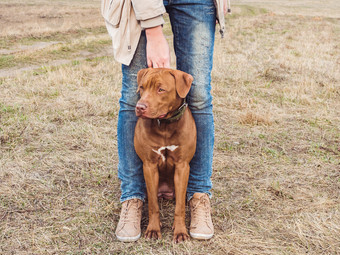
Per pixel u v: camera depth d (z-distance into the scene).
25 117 4.49
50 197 2.78
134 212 2.40
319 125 4.43
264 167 3.33
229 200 2.76
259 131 4.25
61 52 10.96
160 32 2.17
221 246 2.21
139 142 2.26
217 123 4.51
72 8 24.98
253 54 9.55
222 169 3.29
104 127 4.31
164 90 2.05
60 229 2.39
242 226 2.43
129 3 2.17
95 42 12.85
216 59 8.45
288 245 2.22
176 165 2.28
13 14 20.28
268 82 6.56
